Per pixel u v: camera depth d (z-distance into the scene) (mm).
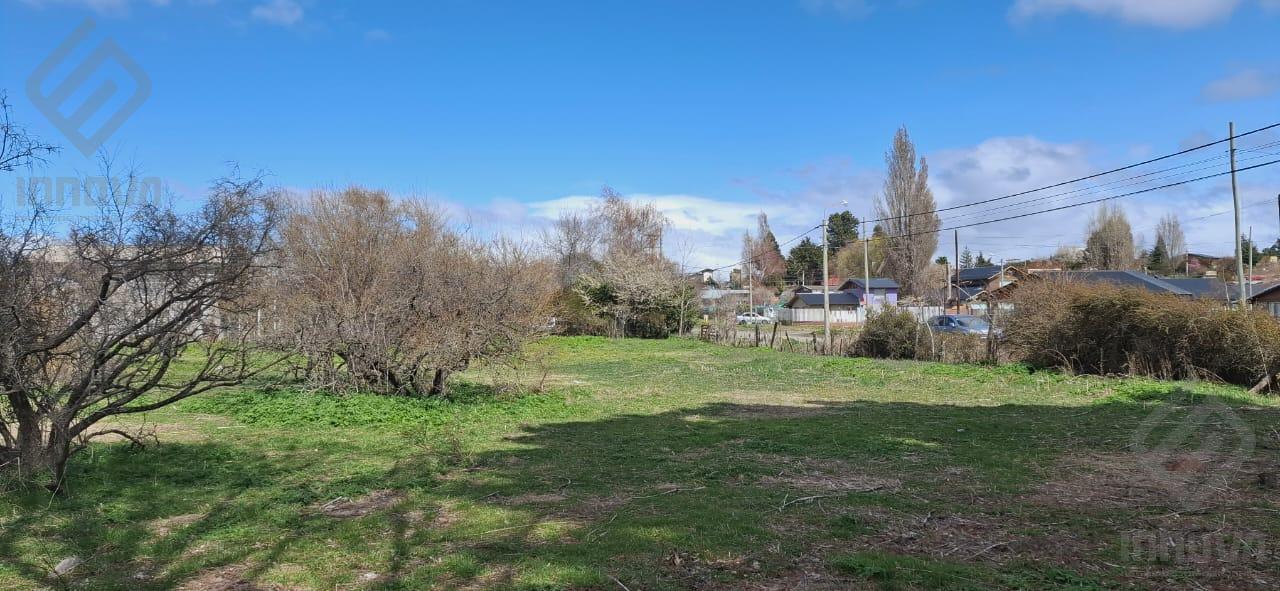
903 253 51969
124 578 4230
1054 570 4254
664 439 9258
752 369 20234
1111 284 17750
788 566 4398
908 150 52000
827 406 12766
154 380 6164
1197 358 15109
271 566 4434
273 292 11180
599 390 15352
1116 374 16406
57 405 5809
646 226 48219
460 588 4047
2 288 5270
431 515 5590
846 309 64375
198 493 6234
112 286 5730
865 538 4973
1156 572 4273
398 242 12781
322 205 13203
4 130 5277
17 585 4074
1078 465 7414
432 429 10117
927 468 7344
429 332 12211
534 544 4836
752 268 69812
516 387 13742
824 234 28953
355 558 4582
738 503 5902
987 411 11773
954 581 4109
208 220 5824
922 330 23500
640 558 4527
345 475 7027
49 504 5664
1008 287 23109
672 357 25344
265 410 10914
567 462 7766
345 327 11836
